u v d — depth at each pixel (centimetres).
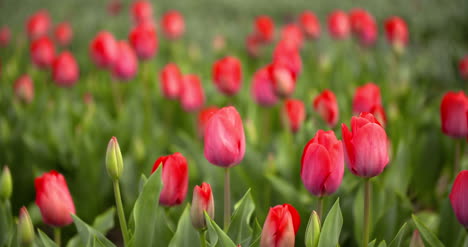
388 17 490
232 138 161
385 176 203
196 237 164
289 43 234
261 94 208
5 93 264
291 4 592
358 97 196
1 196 173
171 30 341
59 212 167
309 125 199
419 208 214
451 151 208
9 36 421
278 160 201
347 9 557
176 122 262
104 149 215
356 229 179
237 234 168
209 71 329
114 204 212
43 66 292
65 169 213
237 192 188
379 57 333
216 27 470
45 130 226
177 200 164
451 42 384
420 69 334
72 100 293
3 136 212
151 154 204
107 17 547
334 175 158
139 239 161
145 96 265
